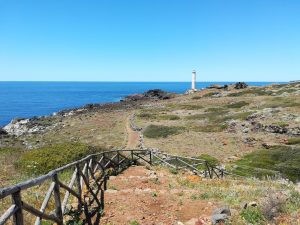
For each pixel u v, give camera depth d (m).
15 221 6.64
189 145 41.38
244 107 69.25
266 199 11.17
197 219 10.65
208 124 56.38
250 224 9.80
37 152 21.45
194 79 136.62
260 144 40.09
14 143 53.25
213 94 106.88
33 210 7.37
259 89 102.12
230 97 93.44
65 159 20.81
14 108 151.25
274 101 70.38
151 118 69.44
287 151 34.09
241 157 34.66
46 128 71.44
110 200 13.31
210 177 23.27
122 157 25.16
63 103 178.38
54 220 8.60
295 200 11.49
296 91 85.69
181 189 15.80
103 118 77.31
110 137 51.12
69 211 10.55
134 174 21.14
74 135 56.44
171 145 41.62
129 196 13.84
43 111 137.38
